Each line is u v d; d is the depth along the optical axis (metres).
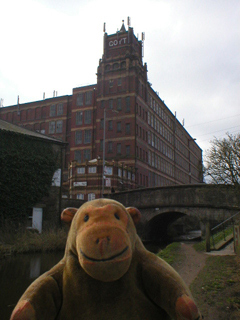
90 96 56.47
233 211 21.89
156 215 26.62
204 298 6.57
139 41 56.78
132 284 1.73
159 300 1.71
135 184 47.38
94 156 53.34
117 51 53.34
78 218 1.73
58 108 61.66
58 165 25.17
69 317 1.71
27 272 12.36
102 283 1.69
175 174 73.56
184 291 1.64
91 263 1.48
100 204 1.75
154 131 59.91
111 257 1.47
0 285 10.36
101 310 1.67
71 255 1.78
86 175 41.91
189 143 91.00
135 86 50.81
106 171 41.41
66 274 1.77
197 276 8.58
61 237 18.55
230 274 8.12
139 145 50.72
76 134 55.78
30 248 17.03
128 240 1.59
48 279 1.76
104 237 1.50
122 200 29.53
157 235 32.53
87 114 55.78
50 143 25.05
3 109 67.44
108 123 50.72
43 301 1.67
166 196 25.95
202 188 23.86
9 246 16.95
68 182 45.38
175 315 1.62
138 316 1.70
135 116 49.50
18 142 22.89
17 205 21.86
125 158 48.38
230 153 15.28
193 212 24.19
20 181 22.36
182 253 13.14
